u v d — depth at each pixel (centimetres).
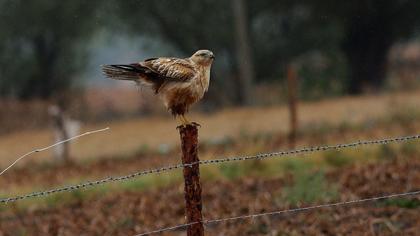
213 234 2841
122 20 9819
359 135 5200
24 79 10500
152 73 1798
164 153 5744
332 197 3153
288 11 9706
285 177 3797
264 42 9962
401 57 11544
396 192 3162
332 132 5575
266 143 5247
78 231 3180
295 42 9875
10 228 3331
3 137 8494
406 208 2922
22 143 7681
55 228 3262
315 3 9506
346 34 9775
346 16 9581
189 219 1786
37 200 3831
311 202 3130
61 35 10006
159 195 3694
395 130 5291
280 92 9350
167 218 3253
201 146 5594
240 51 8544
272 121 6838
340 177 3603
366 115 6400
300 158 4175
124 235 3008
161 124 7850
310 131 5738
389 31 9744
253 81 9638
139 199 3609
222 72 9738
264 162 4156
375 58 9906
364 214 2891
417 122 5591
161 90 1816
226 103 9544
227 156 4550
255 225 2895
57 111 5894
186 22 9512
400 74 10369
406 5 9456
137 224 3197
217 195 3575
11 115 9675
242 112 7769
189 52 9838
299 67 9775
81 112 9588
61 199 3812
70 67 10619
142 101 9538
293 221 2903
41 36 10200
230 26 9506
